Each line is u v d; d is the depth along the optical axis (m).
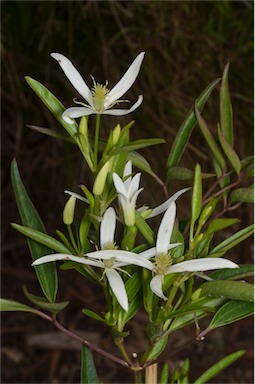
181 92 0.95
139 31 0.92
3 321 1.06
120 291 0.39
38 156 1.05
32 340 1.02
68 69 0.41
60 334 1.03
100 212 0.40
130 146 0.39
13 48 0.95
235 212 0.96
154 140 0.39
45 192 1.07
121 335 0.41
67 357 1.01
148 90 0.94
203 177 0.46
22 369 1.00
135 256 0.39
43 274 0.43
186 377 0.44
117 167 0.40
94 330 1.04
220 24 0.93
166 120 0.94
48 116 1.00
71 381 0.98
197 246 0.42
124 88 0.41
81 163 1.01
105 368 0.99
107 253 0.39
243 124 0.96
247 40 0.93
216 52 0.94
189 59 0.94
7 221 1.12
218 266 0.39
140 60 0.41
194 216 0.40
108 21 0.93
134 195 0.39
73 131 0.41
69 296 1.08
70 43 0.92
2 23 0.94
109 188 0.40
